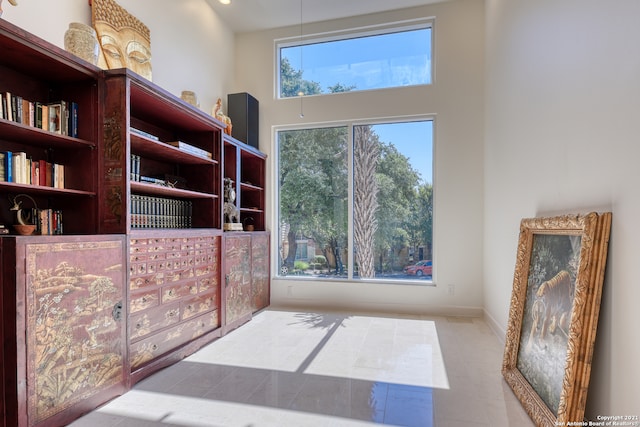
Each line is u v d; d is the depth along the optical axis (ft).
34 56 6.49
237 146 13.30
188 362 8.98
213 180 11.45
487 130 12.67
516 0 9.09
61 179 7.54
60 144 7.46
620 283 4.64
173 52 11.94
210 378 8.02
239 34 15.97
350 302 14.67
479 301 13.37
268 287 15.28
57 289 5.98
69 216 7.70
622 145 4.62
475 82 13.42
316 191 15.46
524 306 7.86
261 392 7.34
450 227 13.66
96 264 6.75
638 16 4.25
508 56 9.90
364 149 14.92
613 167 4.83
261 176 15.61
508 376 7.72
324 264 15.29
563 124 6.39
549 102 7.01
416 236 14.34
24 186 6.23
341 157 15.17
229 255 11.84
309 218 15.52
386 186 14.67
